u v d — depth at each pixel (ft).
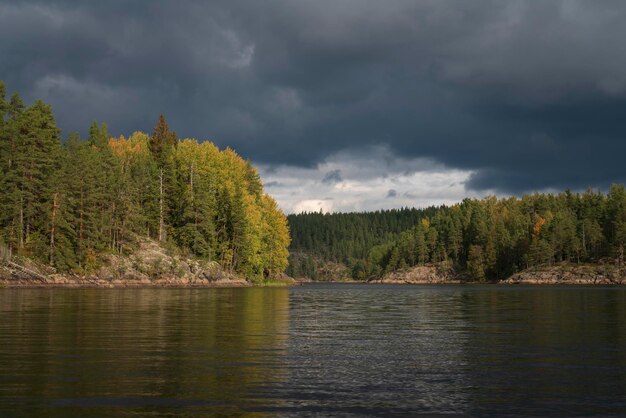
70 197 307.37
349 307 170.09
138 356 65.16
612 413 42.60
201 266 367.86
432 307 170.19
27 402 44.14
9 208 287.28
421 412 42.68
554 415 42.06
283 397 46.80
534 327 103.24
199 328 95.20
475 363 63.26
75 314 118.83
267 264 463.01
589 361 64.80
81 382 51.24
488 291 353.92
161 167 409.28
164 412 41.83
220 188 416.05
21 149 298.76
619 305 176.45
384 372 57.77
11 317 110.32
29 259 283.79
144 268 335.47
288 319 118.83
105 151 377.09
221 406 43.70
